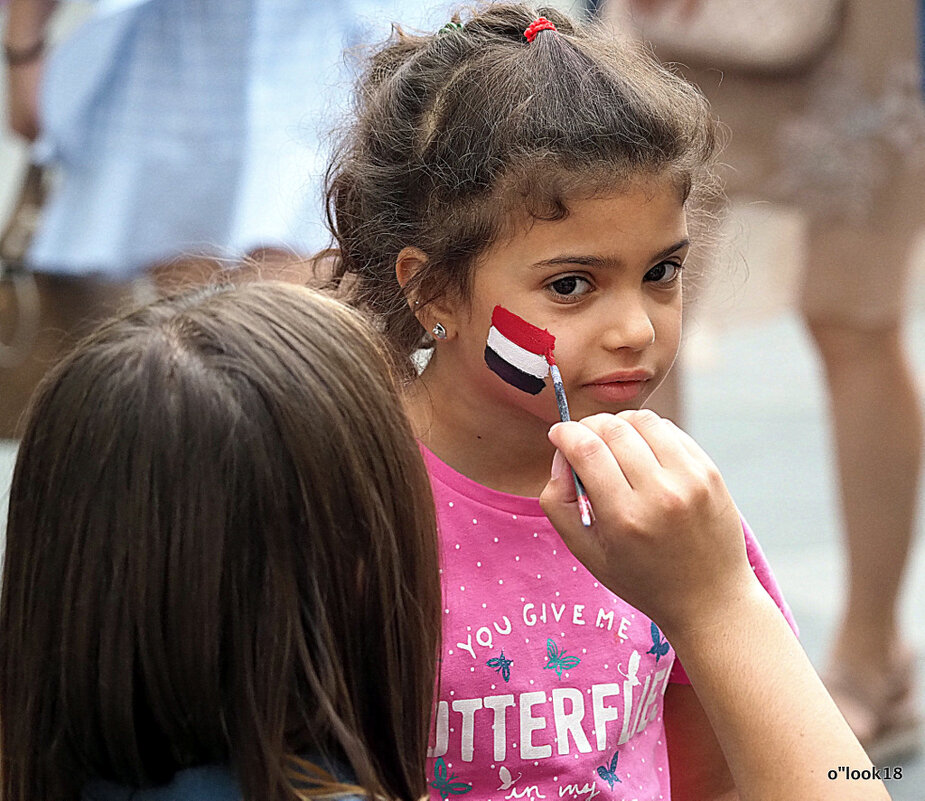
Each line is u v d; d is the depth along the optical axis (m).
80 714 5.26
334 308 5.64
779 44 12.12
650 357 6.51
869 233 12.41
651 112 6.36
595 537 5.80
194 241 12.91
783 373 27.19
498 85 6.54
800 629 14.37
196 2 12.73
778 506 18.78
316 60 12.73
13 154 16.86
